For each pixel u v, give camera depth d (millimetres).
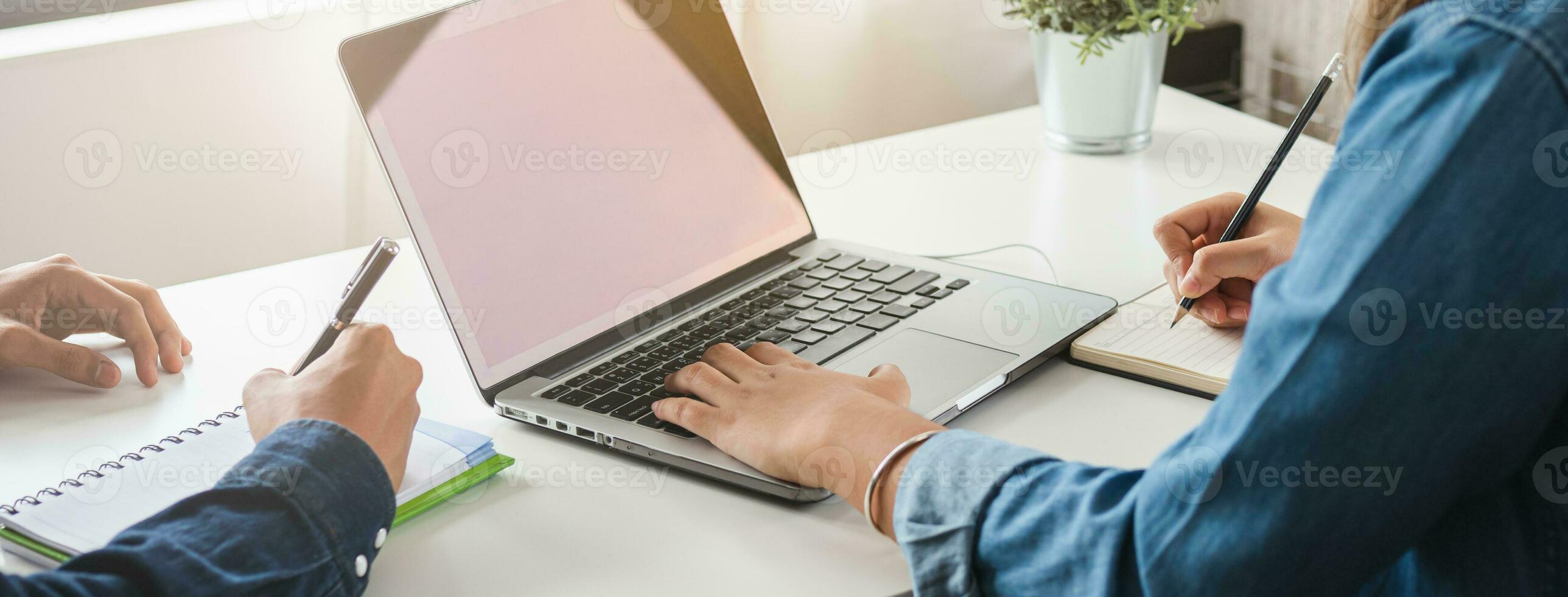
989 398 760
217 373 856
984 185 1231
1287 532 421
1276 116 2059
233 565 508
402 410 643
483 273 769
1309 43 1923
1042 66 1312
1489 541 460
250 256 1764
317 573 532
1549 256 386
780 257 976
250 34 1656
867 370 755
